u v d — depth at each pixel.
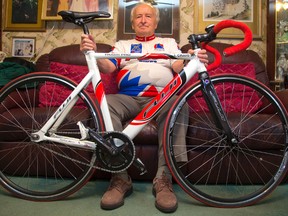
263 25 1.94
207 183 1.28
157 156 1.28
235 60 1.71
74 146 1.08
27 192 1.09
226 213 0.99
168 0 1.91
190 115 1.29
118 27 1.91
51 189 1.18
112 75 1.56
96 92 1.08
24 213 0.96
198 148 1.24
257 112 1.42
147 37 1.41
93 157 1.08
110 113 1.14
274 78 1.78
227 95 1.46
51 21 1.95
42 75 1.13
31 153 1.29
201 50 1.08
